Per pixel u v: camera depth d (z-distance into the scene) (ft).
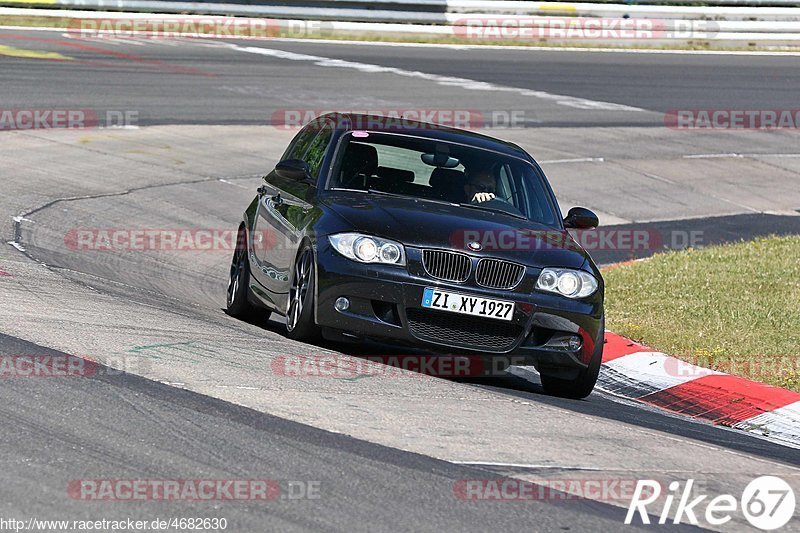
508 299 90.63
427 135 108.27
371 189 100.58
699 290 144.36
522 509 59.67
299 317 94.58
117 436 64.18
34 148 196.75
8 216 147.95
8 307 93.25
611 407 94.43
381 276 89.51
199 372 79.77
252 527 53.21
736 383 104.32
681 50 399.44
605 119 284.41
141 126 226.58
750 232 205.87
